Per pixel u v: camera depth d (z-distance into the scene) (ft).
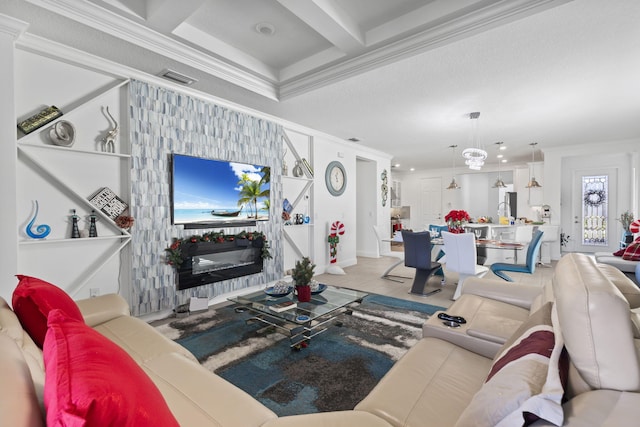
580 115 14.60
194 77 10.61
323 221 18.90
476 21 7.75
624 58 9.12
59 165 8.93
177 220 11.21
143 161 10.37
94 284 9.63
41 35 8.11
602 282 3.11
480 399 3.05
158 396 2.16
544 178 22.86
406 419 3.64
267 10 8.47
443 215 35.45
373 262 22.27
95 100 9.59
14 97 7.36
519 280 16.25
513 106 13.32
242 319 10.59
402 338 8.95
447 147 22.31
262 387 6.59
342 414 3.64
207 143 12.27
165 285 10.91
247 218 13.76
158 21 8.22
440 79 10.61
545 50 8.68
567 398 3.01
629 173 23.12
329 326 9.80
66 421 1.49
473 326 5.73
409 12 8.55
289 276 15.79
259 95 12.17
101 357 1.98
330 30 8.58
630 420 2.20
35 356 3.68
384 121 15.67
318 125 16.53
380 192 24.80
